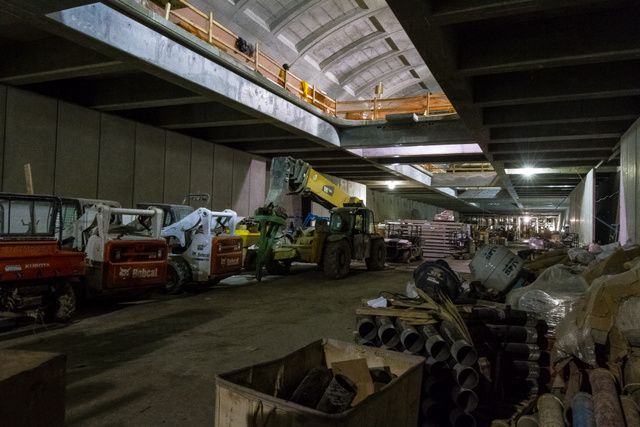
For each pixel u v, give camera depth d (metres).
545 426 3.32
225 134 18.97
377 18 28.09
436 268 6.36
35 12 7.89
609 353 4.02
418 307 4.76
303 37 28.20
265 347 6.62
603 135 14.31
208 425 4.10
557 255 9.20
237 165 20.98
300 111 16.77
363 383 3.04
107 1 9.12
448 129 17.70
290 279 14.55
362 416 2.33
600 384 3.50
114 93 13.77
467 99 11.12
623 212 13.08
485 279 7.34
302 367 3.32
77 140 13.59
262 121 15.59
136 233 10.26
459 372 3.88
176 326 7.84
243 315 8.84
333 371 3.16
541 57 8.63
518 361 4.85
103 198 14.44
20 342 6.70
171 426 4.07
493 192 40.19
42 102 12.60
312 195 16.23
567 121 12.82
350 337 7.23
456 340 4.02
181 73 11.38
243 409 2.43
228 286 12.72
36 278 7.27
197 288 12.20
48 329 7.49
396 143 18.61
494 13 6.95
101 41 9.20
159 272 9.68
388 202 40.47
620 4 7.90
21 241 7.09
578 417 3.23
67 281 7.98
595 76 10.39
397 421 2.74
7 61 11.52
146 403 4.55
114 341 6.81
